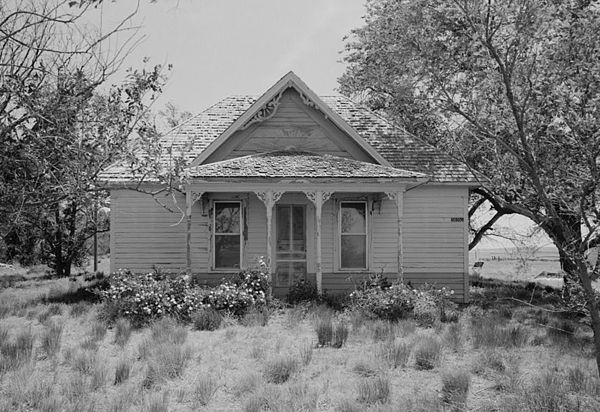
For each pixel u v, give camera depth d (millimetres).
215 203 20812
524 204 6672
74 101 4984
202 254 20641
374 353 11820
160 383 9859
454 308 17750
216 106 24203
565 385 9672
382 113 25531
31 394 9008
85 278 28734
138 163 5633
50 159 4824
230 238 20812
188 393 9422
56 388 9633
